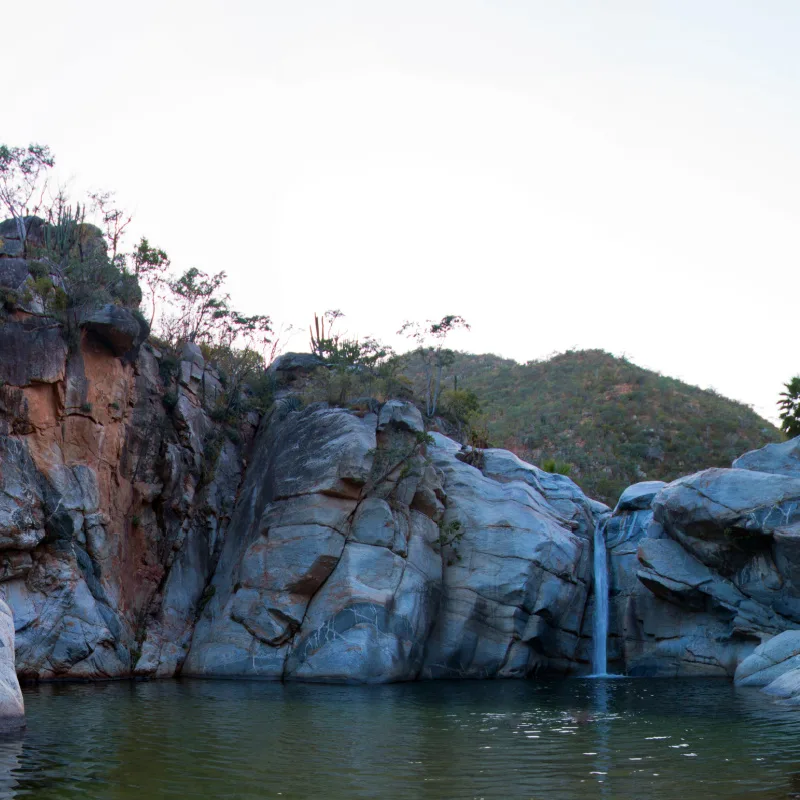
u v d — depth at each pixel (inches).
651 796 389.7
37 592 914.1
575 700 794.8
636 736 569.9
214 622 1064.8
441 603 1117.7
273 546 1066.7
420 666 1047.0
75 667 908.6
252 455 1263.5
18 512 893.8
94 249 1170.6
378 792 397.7
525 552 1145.4
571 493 1328.7
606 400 3363.7
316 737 557.6
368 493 1091.9
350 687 914.1
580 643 1197.1
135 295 1176.2
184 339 1257.4
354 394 1251.2
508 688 927.0
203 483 1178.0
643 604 1186.0
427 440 1148.5
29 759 463.5
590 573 1243.8
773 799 380.5
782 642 965.8
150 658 1004.6
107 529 1011.9
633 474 2768.2
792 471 1151.0
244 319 1435.8
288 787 406.3
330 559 1044.5
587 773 442.9
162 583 1090.7
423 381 1752.0
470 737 565.6
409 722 635.5
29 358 951.6
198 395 1230.9
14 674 582.9
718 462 2854.3
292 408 1262.3
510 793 397.1
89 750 492.7
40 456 951.6
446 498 1199.6
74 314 1010.7
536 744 536.4
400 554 1073.5
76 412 994.7
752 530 1072.2
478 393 3745.1
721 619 1112.8
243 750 503.2
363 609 1003.3
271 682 944.9
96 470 1009.5
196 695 791.1
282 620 1018.7
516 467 1325.0
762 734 576.4
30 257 1063.0
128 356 1077.8
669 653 1129.4
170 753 488.1
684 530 1140.5
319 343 1534.2
